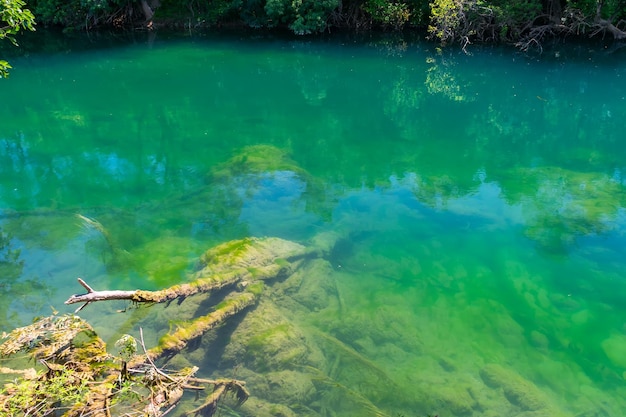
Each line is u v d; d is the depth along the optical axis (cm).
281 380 653
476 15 2731
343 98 2070
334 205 1178
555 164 1480
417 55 2662
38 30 3086
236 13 3172
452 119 1873
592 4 2670
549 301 873
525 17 2720
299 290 841
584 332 802
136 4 3127
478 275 938
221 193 1202
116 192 1224
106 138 1590
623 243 1038
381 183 1318
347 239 1038
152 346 695
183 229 1035
